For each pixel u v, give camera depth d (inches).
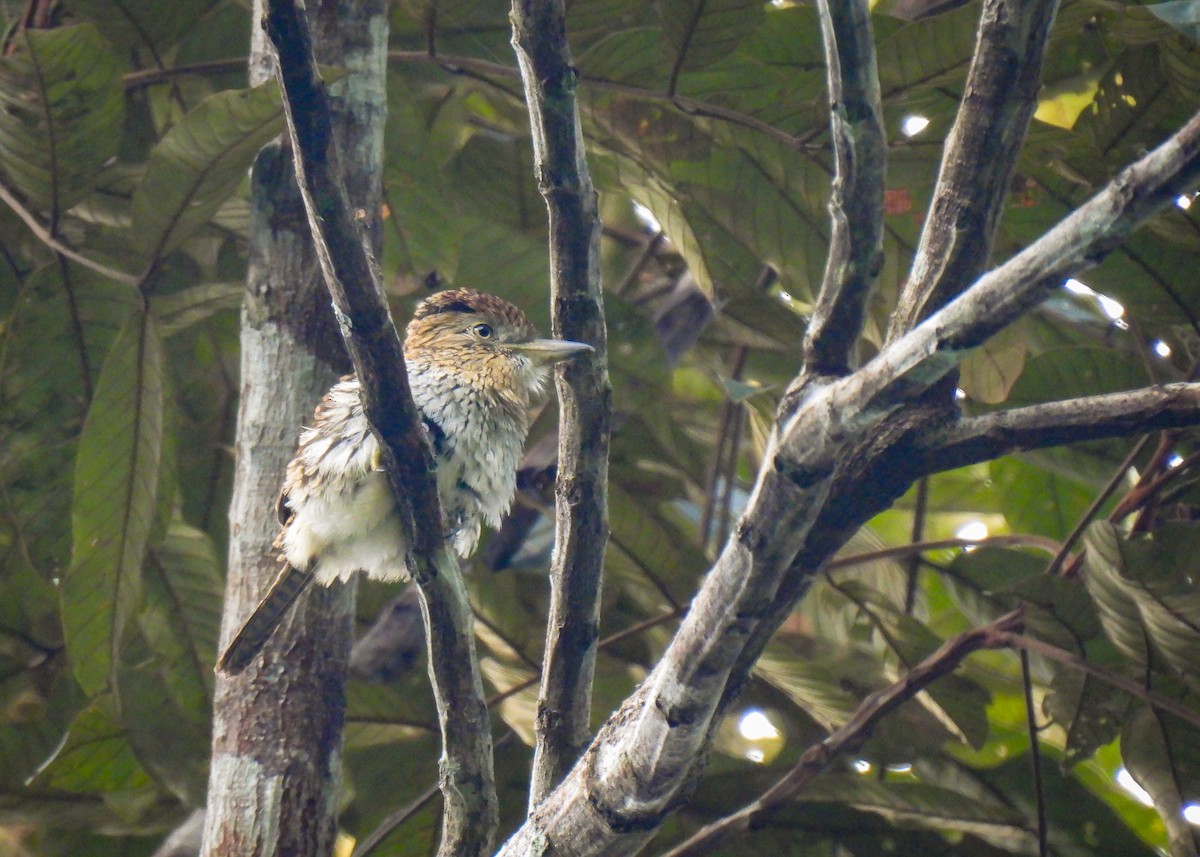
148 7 373.4
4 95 309.6
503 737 401.7
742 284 394.0
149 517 333.7
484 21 365.7
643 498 433.7
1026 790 400.2
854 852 365.4
